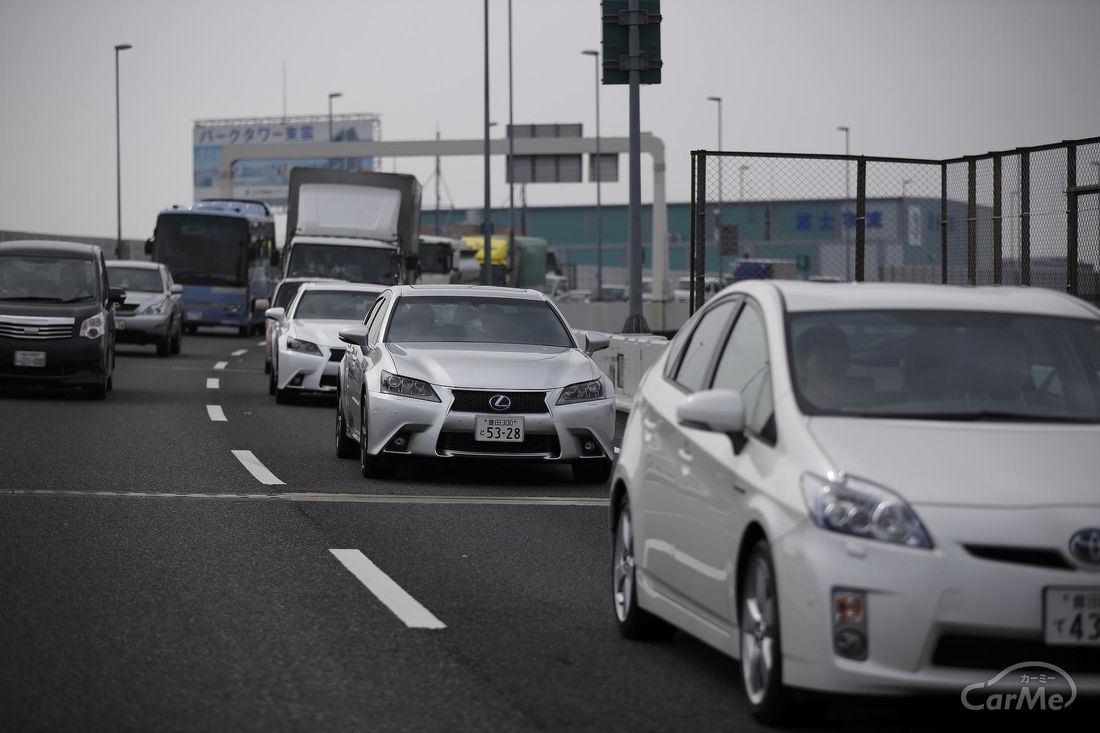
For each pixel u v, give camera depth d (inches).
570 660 762.8
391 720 640.4
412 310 1640.0
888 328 724.7
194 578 964.6
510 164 6747.1
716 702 680.4
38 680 698.8
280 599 903.7
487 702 673.6
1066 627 577.6
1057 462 621.9
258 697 674.8
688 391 781.3
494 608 891.4
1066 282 1849.2
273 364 2662.4
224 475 1514.5
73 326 2395.4
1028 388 700.7
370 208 4153.5
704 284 2085.4
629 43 2610.7
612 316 5748.0
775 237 2220.7
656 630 809.5
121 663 735.7
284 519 1230.3
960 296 764.0
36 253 2508.6
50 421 2043.6
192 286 5442.9
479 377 1483.8
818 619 591.2
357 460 1692.9
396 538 1146.0
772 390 685.9
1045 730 643.5
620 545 843.4
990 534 585.0
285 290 3309.5
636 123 2628.0
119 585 935.7
